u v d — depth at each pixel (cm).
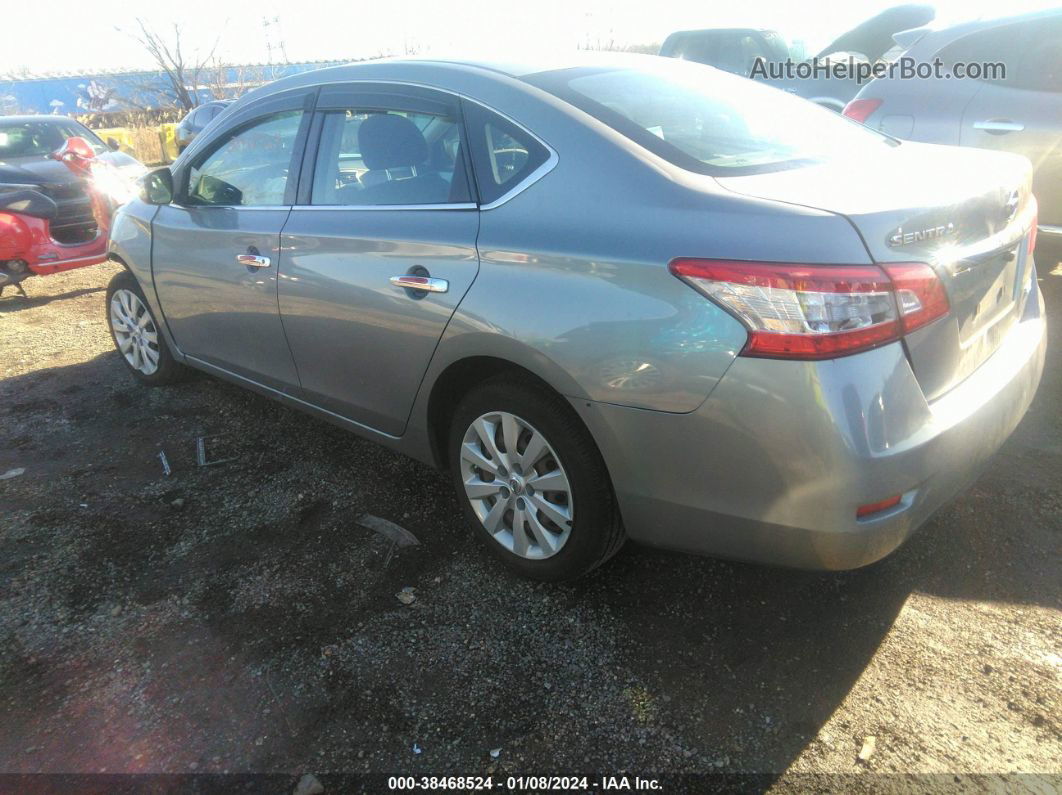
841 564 203
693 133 249
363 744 208
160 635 250
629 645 239
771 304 190
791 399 190
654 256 207
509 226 241
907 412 196
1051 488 304
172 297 393
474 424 265
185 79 2400
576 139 238
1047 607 246
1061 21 475
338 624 252
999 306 241
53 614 261
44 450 381
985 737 203
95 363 504
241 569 282
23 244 653
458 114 268
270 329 333
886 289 190
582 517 241
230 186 357
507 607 257
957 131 510
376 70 303
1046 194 487
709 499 212
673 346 203
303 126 322
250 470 354
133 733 214
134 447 381
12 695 228
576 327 220
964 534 281
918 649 232
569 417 236
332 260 292
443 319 254
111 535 305
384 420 301
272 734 212
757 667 229
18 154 877
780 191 210
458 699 221
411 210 273
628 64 295
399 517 311
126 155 975
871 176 226
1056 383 394
